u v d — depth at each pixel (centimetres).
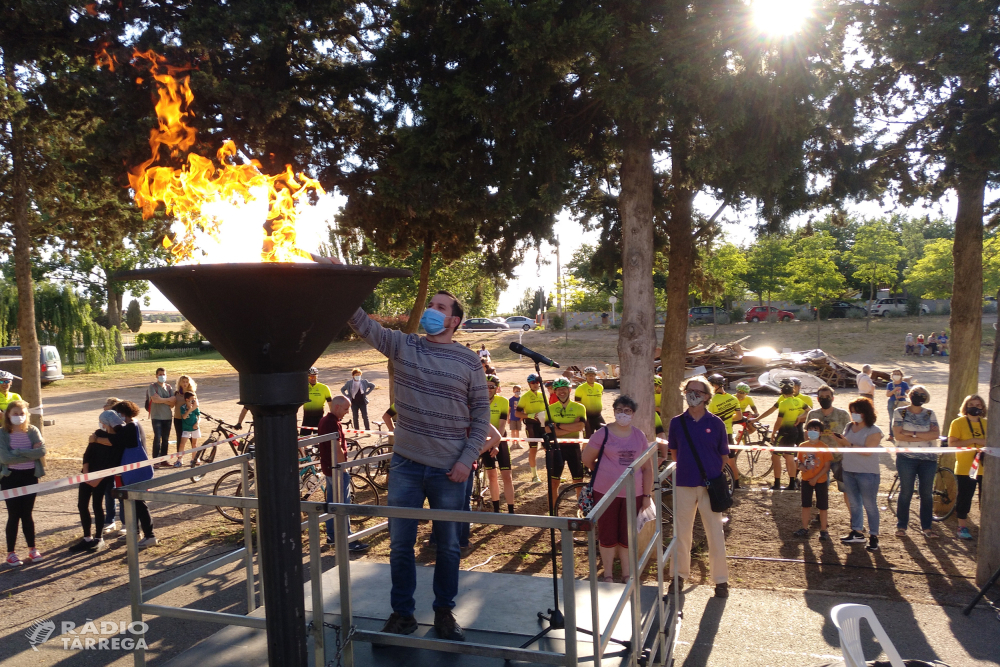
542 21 705
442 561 344
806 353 2491
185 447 1330
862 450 714
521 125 761
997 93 805
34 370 1442
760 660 472
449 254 1223
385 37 1011
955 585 606
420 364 343
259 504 243
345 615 296
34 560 701
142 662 337
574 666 259
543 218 855
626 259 720
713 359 2522
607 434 576
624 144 713
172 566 686
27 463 692
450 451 342
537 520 261
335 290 231
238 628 383
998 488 582
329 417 734
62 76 904
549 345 3762
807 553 705
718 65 678
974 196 835
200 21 836
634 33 702
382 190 861
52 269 4219
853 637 317
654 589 431
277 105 876
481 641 347
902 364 2847
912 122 877
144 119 855
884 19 739
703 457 574
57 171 1435
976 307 840
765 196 756
